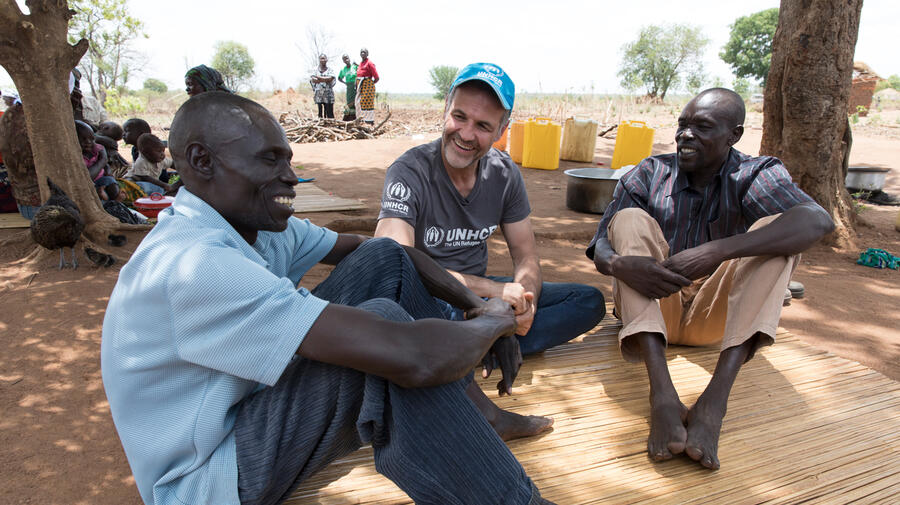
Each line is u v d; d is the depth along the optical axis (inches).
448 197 93.5
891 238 245.8
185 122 51.9
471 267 101.5
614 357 107.9
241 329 47.2
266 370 47.8
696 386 96.3
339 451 57.6
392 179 91.0
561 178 369.4
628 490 71.9
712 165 99.1
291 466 52.9
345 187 315.6
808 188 228.5
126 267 50.8
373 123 633.6
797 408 91.3
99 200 195.6
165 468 52.2
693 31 1616.6
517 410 88.8
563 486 72.2
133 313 49.6
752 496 71.3
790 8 221.0
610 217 105.9
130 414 51.6
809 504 70.3
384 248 63.1
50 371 118.4
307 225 72.2
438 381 51.4
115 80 965.8
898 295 181.8
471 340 54.1
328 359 48.4
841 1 209.5
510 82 85.0
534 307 94.6
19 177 201.3
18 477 88.7
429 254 97.2
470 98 84.0
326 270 180.9
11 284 161.0
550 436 82.5
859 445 82.1
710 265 84.0
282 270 66.4
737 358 83.5
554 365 104.1
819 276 199.8
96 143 219.6
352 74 655.1
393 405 51.4
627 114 788.6
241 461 51.0
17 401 107.7
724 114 94.3
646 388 96.8
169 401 51.1
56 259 178.2
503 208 99.7
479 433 54.0
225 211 53.8
